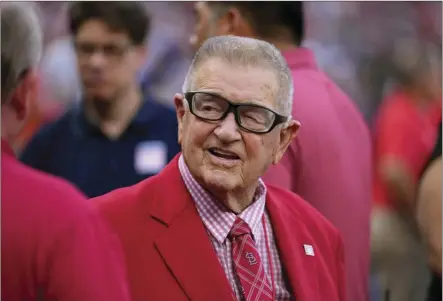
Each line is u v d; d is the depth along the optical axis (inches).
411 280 516.7
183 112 260.7
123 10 418.0
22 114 227.8
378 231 519.8
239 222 264.1
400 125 530.6
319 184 329.4
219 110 249.3
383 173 530.6
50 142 418.9
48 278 211.0
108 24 412.8
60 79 593.9
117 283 224.1
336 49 706.8
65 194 218.7
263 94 251.6
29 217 211.5
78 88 593.9
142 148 413.4
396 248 517.7
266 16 350.6
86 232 217.5
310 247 282.8
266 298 259.1
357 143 352.8
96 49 414.3
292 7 352.5
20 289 209.9
